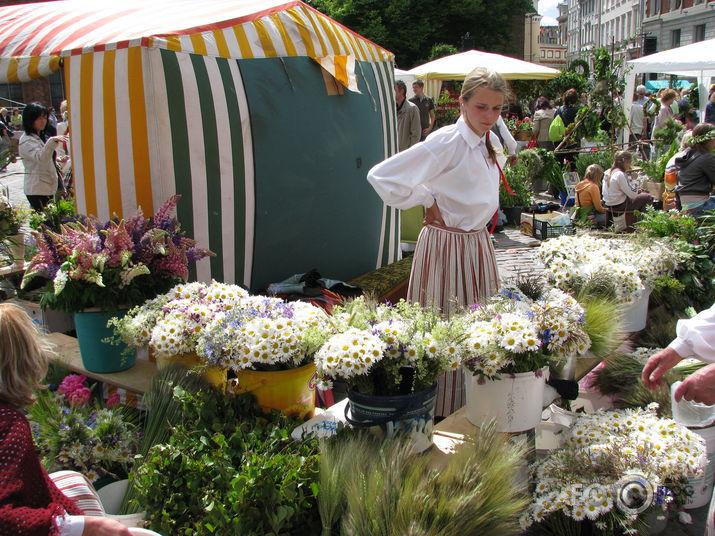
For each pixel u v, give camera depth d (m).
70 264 2.92
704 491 2.73
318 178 4.80
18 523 1.41
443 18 29.30
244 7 4.05
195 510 2.07
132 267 2.98
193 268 3.99
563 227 7.96
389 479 1.86
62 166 7.89
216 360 2.40
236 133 4.11
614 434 2.50
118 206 3.82
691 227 4.24
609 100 10.96
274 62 4.43
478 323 2.30
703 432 2.66
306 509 2.01
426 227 3.02
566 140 11.24
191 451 2.20
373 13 28.64
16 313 1.67
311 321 2.42
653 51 20.92
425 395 2.16
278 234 4.53
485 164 2.87
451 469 1.97
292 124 4.52
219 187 4.05
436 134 2.80
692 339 2.02
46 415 2.60
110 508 2.42
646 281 3.26
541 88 19.27
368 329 2.23
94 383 3.23
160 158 3.72
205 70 3.92
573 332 2.36
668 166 7.55
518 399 2.29
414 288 3.06
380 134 5.62
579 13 65.69
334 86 4.93
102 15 3.97
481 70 2.71
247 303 2.73
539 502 2.28
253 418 2.38
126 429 2.70
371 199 5.50
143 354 3.31
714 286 3.85
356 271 5.45
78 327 3.04
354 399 2.16
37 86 24.14
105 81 3.68
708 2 32.00
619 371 3.08
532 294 2.78
